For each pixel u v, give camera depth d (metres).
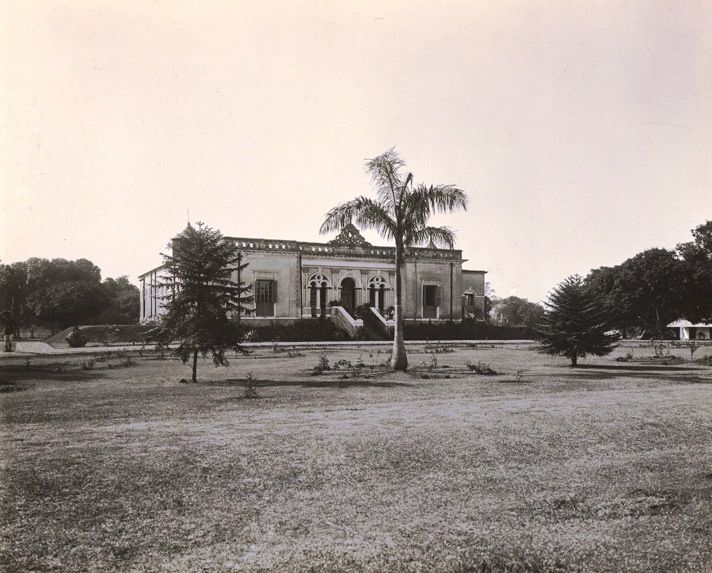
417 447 7.32
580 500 5.60
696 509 5.40
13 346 29.69
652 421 9.01
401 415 9.47
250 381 12.57
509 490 5.84
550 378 15.47
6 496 5.47
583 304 19.80
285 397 11.66
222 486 5.81
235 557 4.31
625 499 5.64
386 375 16.17
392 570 4.14
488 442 7.62
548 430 8.36
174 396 11.83
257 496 5.56
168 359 22.17
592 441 7.77
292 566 4.18
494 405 10.55
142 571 4.10
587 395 11.94
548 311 20.50
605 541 4.71
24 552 4.36
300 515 5.11
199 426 8.54
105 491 5.63
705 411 9.87
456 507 5.37
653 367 19.41
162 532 4.74
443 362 21.58
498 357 24.36
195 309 15.16
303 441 7.56
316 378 15.45
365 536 4.70
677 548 4.61
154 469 6.30
